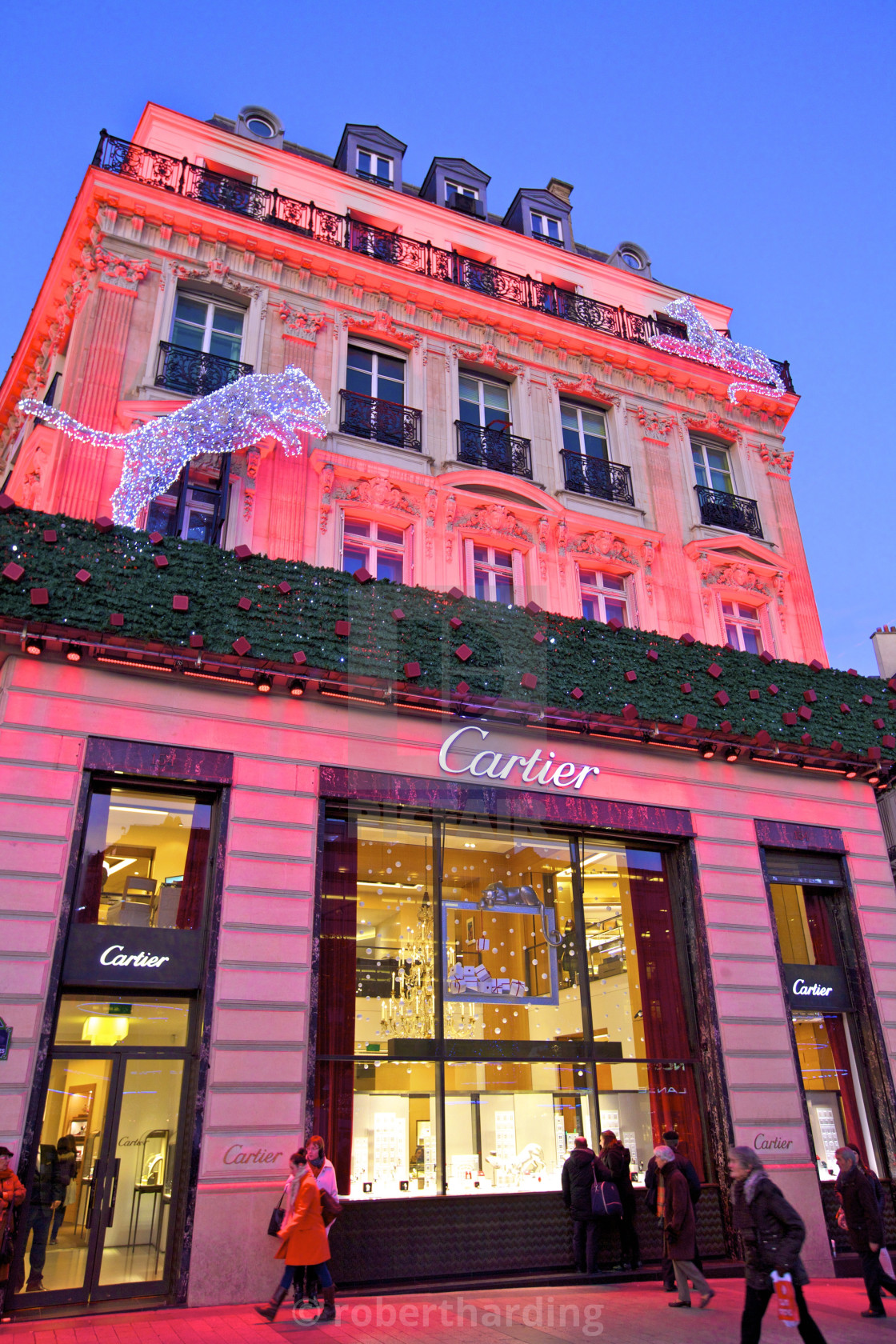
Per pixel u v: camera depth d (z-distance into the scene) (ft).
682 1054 37.27
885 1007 40.78
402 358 48.80
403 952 33.42
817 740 43.42
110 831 30.35
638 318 57.31
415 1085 31.96
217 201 46.70
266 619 33.06
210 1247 26.48
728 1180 34.86
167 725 31.58
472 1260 30.35
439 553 43.50
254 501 40.32
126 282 41.98
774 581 52.49
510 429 50.16
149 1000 29.22
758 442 57.47
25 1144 25.23
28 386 52.85
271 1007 29.81
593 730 38.93
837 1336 23.43
